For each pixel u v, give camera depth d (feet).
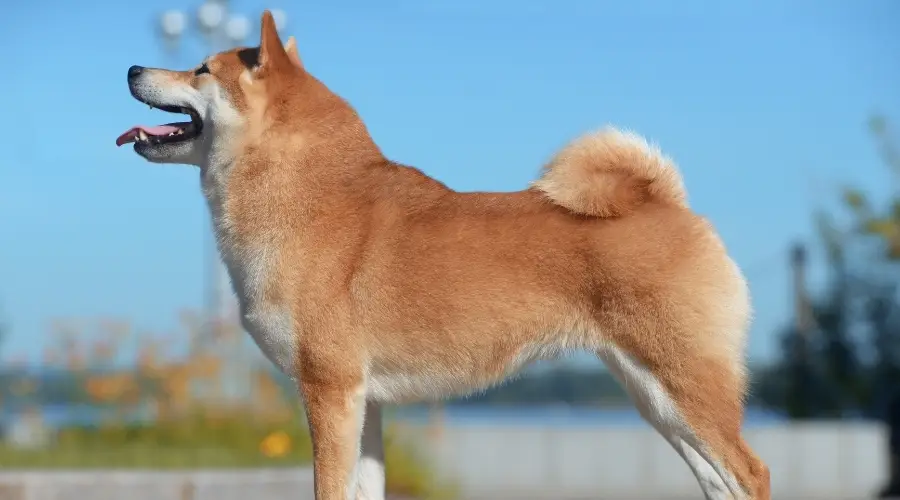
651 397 19.43
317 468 19.81
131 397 43.32
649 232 19.35
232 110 20.68
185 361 45.03
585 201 19.57
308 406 20.01
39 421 44.09
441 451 49.11
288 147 20.52
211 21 52.26
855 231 85.66
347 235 20.08
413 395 20.54
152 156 21.93
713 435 19.24
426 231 20.07
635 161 19.83
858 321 84.33
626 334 19.31
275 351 20.21
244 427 42.06
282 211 20.24
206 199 21.39
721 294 19.35
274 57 20.72
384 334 20.01
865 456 54.70
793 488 54.65
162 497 28.81
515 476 53.42
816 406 81.71
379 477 21.08
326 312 19.84
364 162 20.88
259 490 29.86
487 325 19.84
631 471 53.62
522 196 20.31
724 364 19.27
